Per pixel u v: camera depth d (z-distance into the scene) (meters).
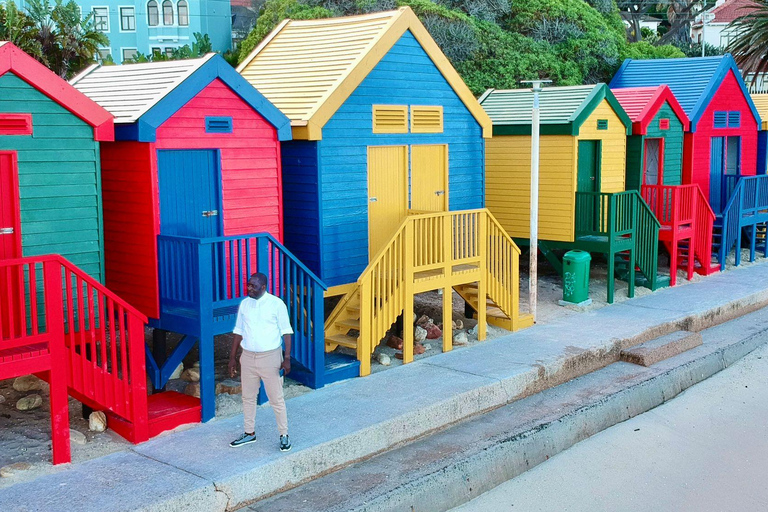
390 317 11.34
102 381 8.45
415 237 11.56
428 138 13.13
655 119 17.72
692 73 20.06
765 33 29.08
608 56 26.45
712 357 13.36
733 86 20.39
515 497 9.08
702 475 9.73
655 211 17.33
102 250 9.66
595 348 12.40
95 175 9.52
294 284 10.23
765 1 30.11
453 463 8.96
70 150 9.27
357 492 8.22
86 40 31.30
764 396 12.29
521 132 15.94
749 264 19.44
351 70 11.66
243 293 9.86
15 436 8.71
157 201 9.76
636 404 11.61
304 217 11.80
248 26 54.75
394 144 12.58
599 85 15.84
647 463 10.02
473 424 10.20
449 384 10.63
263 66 13.16
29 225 9.02
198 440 8.75
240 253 9.80
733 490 9.36
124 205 10.06
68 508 7.15
